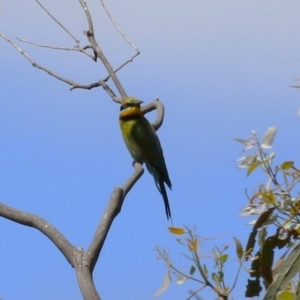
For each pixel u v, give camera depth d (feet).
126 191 29.53
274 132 19.86
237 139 20.06
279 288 20.34
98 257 19.97
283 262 20.49
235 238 20.27
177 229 19.92
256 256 21.12
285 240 20.93
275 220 20.31
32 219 21.29
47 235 21.16
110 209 20.65
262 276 21.35
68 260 19.79
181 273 19.83
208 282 19.58
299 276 20.44
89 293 18.54
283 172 19.81
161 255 20.02
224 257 19.67
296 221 20.38
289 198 19.71
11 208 22.25
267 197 19.65
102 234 19.99
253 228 20.97
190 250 19.76
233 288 19.53
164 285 19.80
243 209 20.33
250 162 19.81
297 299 19.74
